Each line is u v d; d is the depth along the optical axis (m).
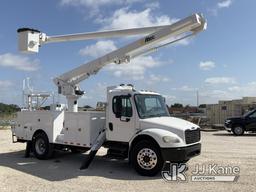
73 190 7.93
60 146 12.18
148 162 9.51
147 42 11.26
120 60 11.98
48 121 12.31
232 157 12.59
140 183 8.70
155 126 9.69
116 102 10.41
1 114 30.73
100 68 12.62
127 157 10.23
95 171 10.25
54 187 8.20
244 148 15.42
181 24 10.63
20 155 13.58
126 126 10.17
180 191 7.86
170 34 10.95
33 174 9.78
